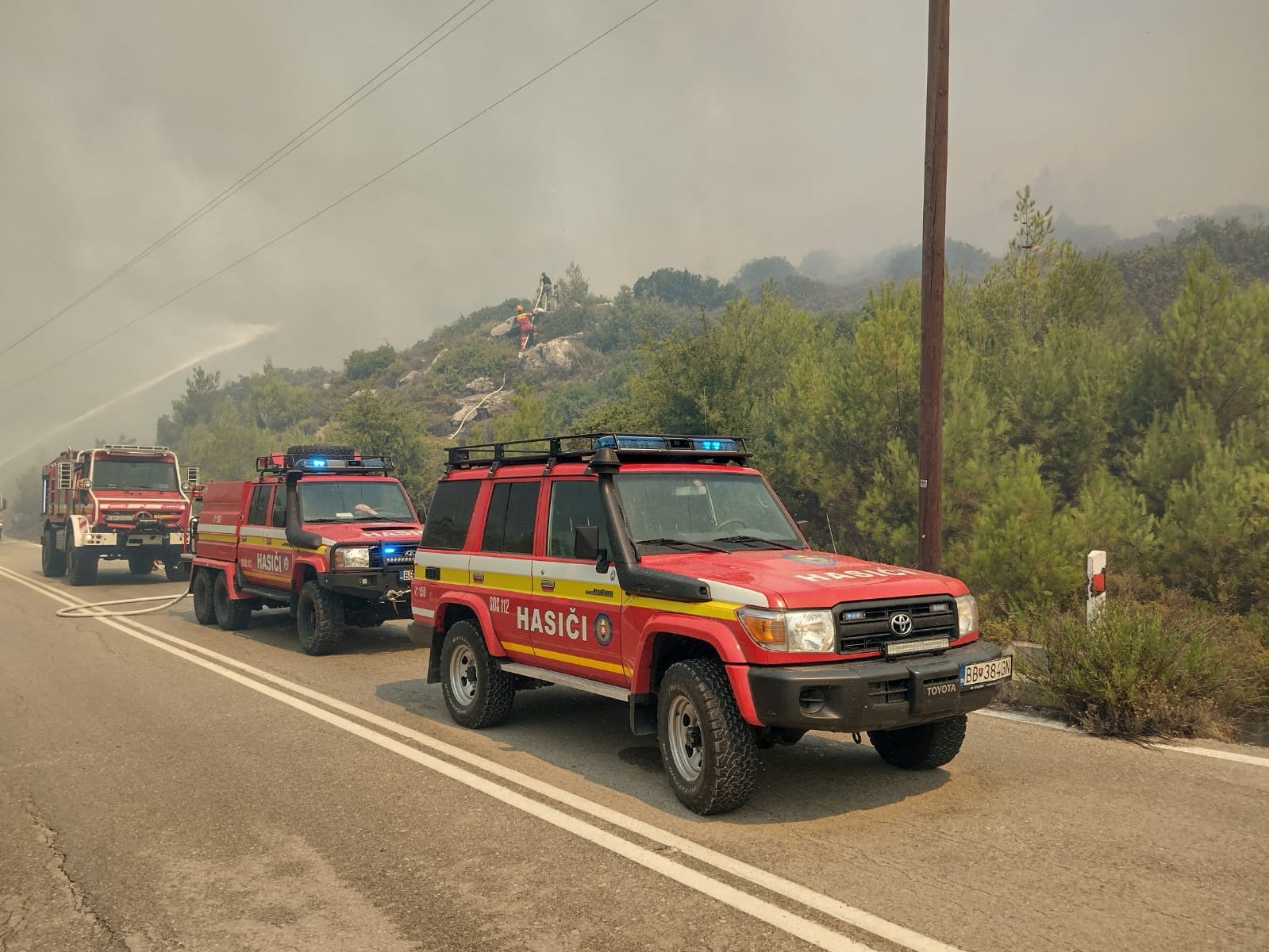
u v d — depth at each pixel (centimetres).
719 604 527
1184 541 1180
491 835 511
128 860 490
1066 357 1558
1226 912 392
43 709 862
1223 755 634
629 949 374
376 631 1359
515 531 727
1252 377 1387
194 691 930
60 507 2409
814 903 410
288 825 537
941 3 1048
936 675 513
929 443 1036
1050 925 383
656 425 2009
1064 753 645
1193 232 6544
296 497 1211
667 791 587
